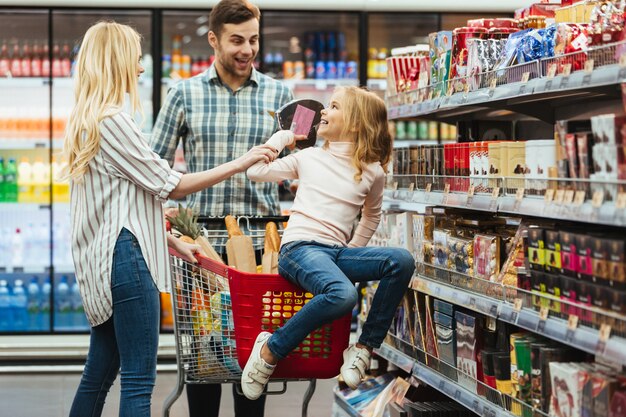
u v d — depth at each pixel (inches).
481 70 149.0
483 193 143.6
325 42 306.8
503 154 139.3
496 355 141.5
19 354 268.4
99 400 142.0
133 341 133.1
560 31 125.9
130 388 133.0
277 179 146.2
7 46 297.1
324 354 137.5
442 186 162.2
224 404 226.1
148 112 299.0
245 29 169.5
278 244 154.7
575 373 115.0
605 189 108.3
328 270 131.6
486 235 147.6
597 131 110.5
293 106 155.0
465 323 152.9
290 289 137.3
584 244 113.5
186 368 146.1
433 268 165.9
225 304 141.6
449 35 163.8
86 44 137.6
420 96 173.9
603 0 131.2
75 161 132.8
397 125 312.0
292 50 306.8
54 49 296.5
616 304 106.7
